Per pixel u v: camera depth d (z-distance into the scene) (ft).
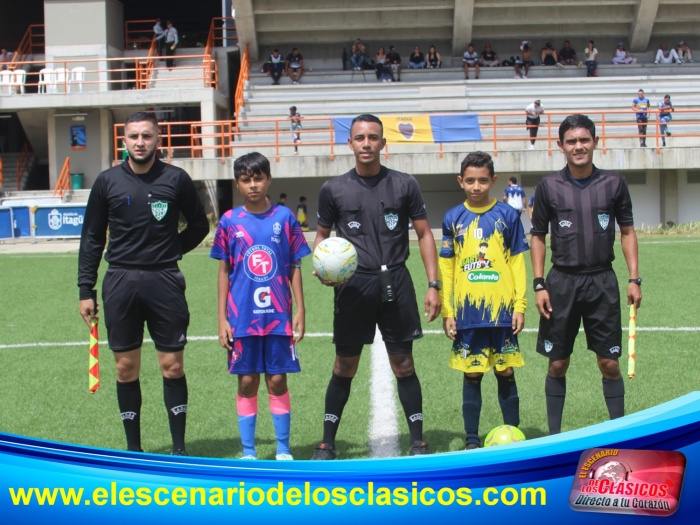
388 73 92.99
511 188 64.59
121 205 13.80
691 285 35.58
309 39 98.78
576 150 13.93
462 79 93.86
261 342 13.89
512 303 14.39
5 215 68.64
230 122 74.64
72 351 24.84
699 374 19.77
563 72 94.38
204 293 36.81
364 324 14.24
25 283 41.63
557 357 14.43
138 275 13.91
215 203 78.59
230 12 106.83
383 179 14.39
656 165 73.26
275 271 13.91
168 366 14.29
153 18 107.96
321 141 81.71
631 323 14.20
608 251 14.17
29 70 97.40
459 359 14.52
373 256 14.16
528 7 95.04
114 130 88.07
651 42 98.99
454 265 14.85
